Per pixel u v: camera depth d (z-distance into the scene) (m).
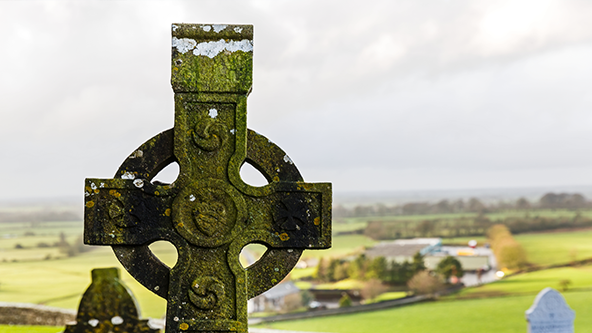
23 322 9.24
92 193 2.46
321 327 16.77
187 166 2.47
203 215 2.48
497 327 18.11
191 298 2.46
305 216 2.52
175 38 2.47
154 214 2.48
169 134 2.50
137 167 2.48
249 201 2.50
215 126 2.49
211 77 2.48
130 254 2.49
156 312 13.69
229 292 2.49
